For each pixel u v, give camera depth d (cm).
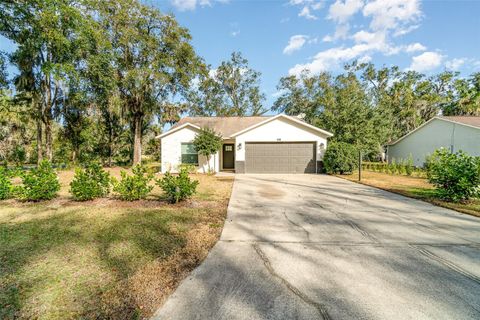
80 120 2094
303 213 602
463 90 1258
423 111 3150
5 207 626
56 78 1475
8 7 1373
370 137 2044
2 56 1609
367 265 331
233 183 1113
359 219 552
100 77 1714
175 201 683
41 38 1453
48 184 693
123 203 668
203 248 383
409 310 238
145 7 1842
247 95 3522
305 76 3559
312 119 3422
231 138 1692
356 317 227
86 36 1570
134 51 1911
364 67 3381
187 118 2120
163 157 1645
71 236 427
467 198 695
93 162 755
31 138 2352
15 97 1819
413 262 342
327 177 1348
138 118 2084
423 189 939
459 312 236
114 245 389
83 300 247
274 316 226
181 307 238
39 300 246
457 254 370
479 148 1673
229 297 254
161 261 337
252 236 440
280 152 1566
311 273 307
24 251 365
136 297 253
